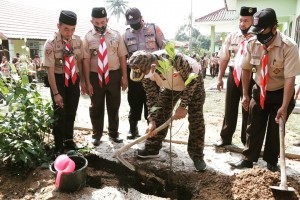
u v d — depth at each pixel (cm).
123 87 404
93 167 347
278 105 310
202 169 332
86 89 389
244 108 346
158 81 317
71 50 341
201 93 311
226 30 2191
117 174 333
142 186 324
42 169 314
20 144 312
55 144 365
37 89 369
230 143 405
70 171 267
